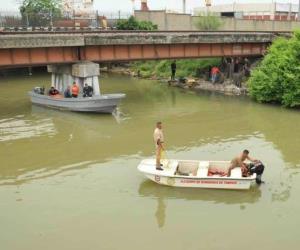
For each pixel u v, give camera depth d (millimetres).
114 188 16734
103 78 49656
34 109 31375
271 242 12734
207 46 38469
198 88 40344
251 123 26828
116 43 32906
